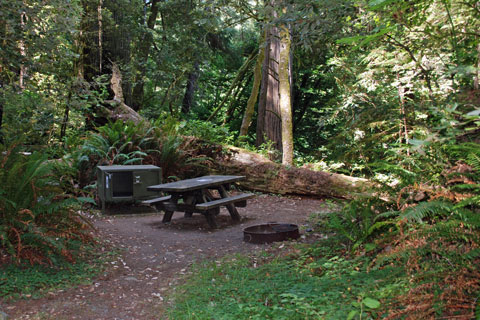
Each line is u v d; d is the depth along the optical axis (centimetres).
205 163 1173
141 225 777
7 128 947
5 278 452
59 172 908
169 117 1263
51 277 474
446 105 444
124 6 1725
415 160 554
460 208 385
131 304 420
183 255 583
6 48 748
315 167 1165
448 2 501
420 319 303
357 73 841
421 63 592
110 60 1691
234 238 668
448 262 369
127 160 1014
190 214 849
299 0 627
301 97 2297
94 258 552
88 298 431
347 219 543
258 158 1165
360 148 733
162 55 1952
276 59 1545
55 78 1010
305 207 959
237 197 813
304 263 505
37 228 499
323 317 347
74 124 1511
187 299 418
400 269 392
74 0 1058
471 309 301
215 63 2452
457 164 473
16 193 526
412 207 411
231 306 390
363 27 687
